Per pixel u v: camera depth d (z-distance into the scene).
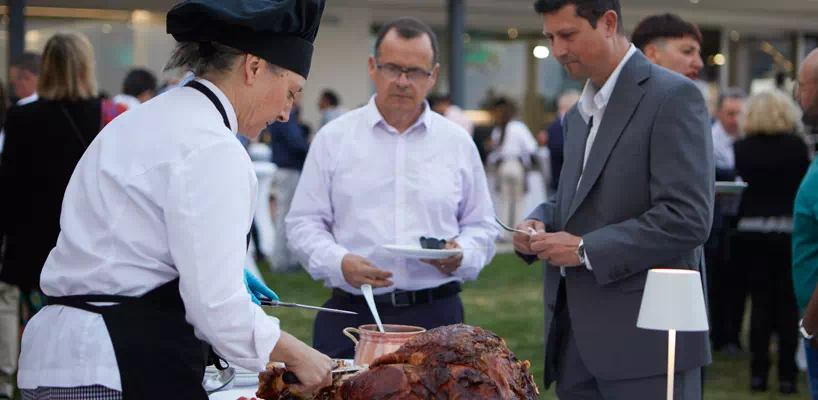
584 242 2.44
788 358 5.23
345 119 3.02
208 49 1.65
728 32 18.34
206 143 1.56
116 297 1.56
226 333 1.51
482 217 3.09
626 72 2.52
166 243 1.56
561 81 17.59
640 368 2.48
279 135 8.73
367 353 2.01
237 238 1.54
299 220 2.99
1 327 4.43
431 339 1.58
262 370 1.58
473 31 17.06
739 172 5.36
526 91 17.47
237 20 1.59
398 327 2.12
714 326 6.34
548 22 2.55
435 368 1.53
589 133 2.67
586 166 2.56
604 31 2.50
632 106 2.48
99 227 1.57
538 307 7.32
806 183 2.96
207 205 1.52
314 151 3.02
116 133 1.63
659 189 2.41
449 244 2.84
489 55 17.22
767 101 5.37
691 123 2.41
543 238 2.52
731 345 6.32
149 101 1.68
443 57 16.89
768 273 5.25
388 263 2.91
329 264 2.83
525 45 17.38
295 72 1.70
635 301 2.49
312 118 15.91
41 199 3.73
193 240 1.50
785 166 5.20
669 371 1.98
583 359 2.56
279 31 1.66
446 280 2.95
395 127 2.98
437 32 16.89
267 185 9.70
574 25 2.49
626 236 2.40
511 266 9.71
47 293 1.63
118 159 1.59
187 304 1.51
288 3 1.64
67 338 1.55
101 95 4.20
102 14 14.00
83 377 1.53
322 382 1.61
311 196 2.99
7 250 3.82
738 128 6.24
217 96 1.65
